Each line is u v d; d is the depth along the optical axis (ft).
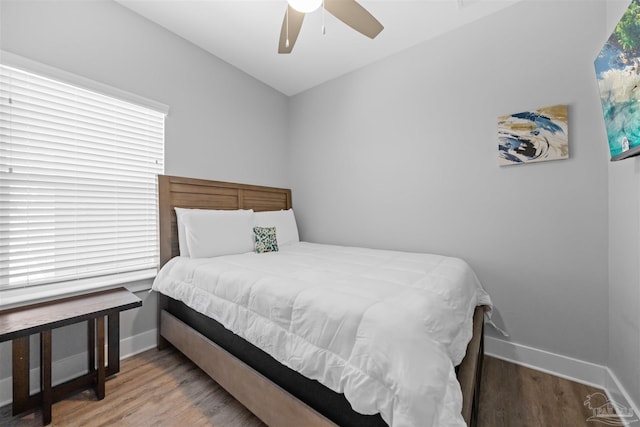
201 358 5.37
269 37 7.67
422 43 7.77
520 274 6.33
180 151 7.64
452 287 4.37
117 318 5.58
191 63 7.90
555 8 5.90
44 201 5.42
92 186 6.08
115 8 6.35
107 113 6.30
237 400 4.86
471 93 6.96
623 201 4.77
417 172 7.87
